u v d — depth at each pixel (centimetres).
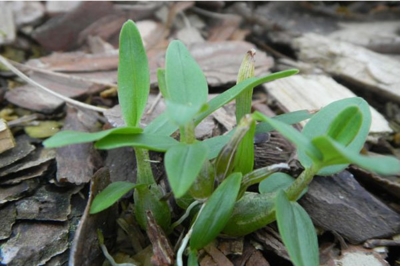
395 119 29
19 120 27
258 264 22
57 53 32
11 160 25
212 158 21
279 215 19
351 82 31
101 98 29
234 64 31
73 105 29
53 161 25
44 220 23
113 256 23
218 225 20
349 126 19
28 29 33
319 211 23
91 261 22
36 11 33
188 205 22
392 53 34
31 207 23
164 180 24
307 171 20
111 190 21
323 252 23
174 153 19
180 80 20
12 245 22
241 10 39
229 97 20
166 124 21
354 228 23
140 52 21
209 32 36
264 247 22
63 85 29
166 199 22
